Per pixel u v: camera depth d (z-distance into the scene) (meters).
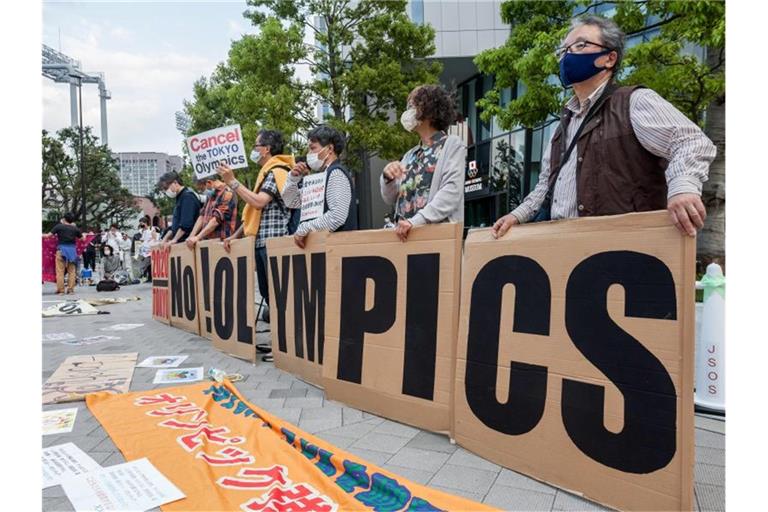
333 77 14.32
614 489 1.97
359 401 3.21
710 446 2.54
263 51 13.47
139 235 17.08
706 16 6.80
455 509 1.94
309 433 2.82
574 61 2.35
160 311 7.45
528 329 2.34
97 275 19.73
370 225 21.16
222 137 4.93
